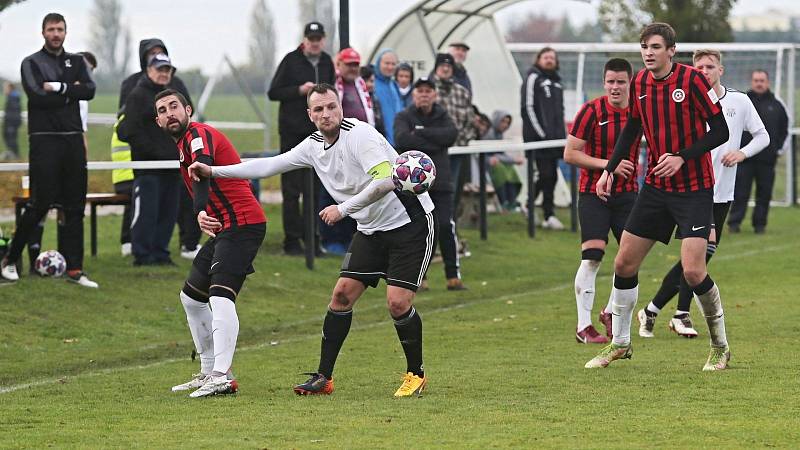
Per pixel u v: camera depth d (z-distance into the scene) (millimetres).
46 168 18484
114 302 18531
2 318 16750
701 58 16469
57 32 18578
